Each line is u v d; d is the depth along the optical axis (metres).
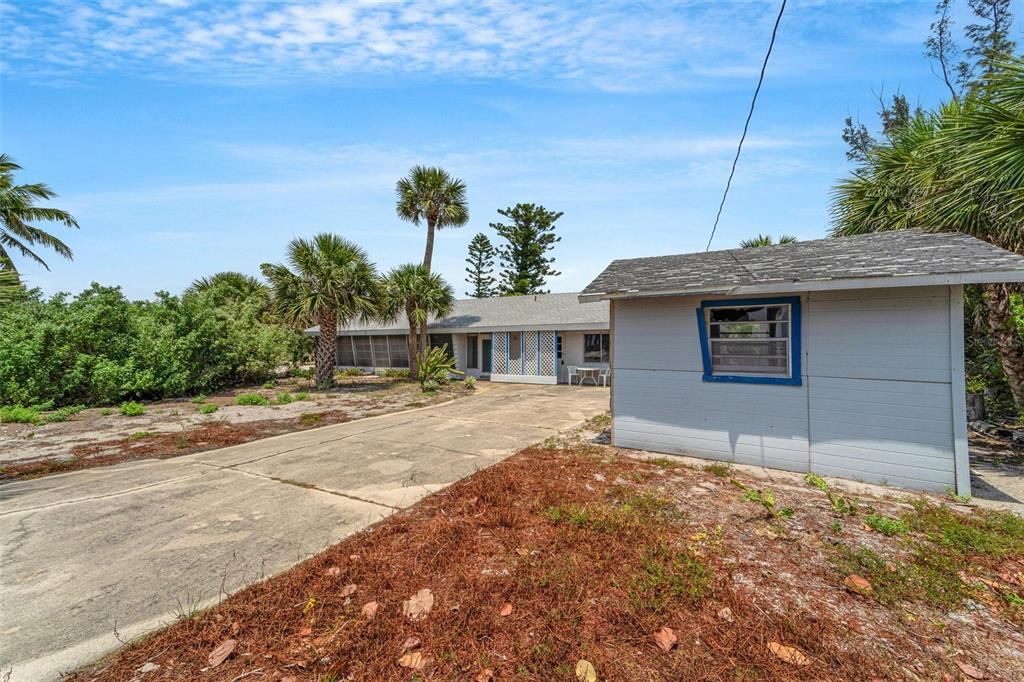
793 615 2.32
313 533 3.57
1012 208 5.01
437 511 3.90
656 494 4.21
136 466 5.75
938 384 4.39
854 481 4.74
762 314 5.40
